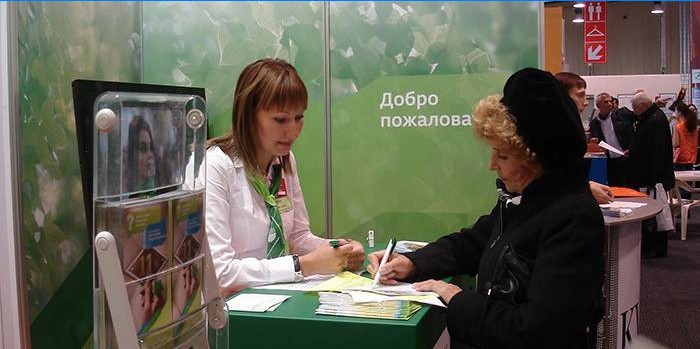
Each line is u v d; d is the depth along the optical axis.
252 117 1.97
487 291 1.47
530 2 3.19
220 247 1.84
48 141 2.67
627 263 3.26
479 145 3.27
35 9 2.58
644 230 6.46
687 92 12.05
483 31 3.23
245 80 1.98
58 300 2.73
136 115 1.02
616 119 7.34
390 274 1.78
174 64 3.51
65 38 2.82
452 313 1.48
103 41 3.16
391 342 1.38
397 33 3.32
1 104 2.39
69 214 2.86
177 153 1.12
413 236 3.37
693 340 4.00
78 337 2.91
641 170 6.12
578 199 1.39
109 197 0.97
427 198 3.35
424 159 3.33
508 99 1.43
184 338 1.12
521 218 1.48
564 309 1.29
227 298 1.69
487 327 1.40
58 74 2.76
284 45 3.42
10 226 2.42
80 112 2.10
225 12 3.45
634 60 14.04
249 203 2.00
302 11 3.39
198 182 1.17
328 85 3.39
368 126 3.38
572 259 1.33
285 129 1.95
